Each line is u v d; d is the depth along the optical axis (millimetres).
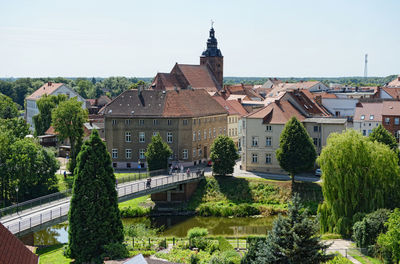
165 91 108750
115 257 52000
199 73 171125
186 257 52656
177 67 164500
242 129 100188
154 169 92938
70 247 54312
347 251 54344
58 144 129000
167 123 104750
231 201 85938
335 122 95062
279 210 81250
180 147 104938
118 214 56531
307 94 130875
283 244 43531
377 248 52125
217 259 47875
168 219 80375
